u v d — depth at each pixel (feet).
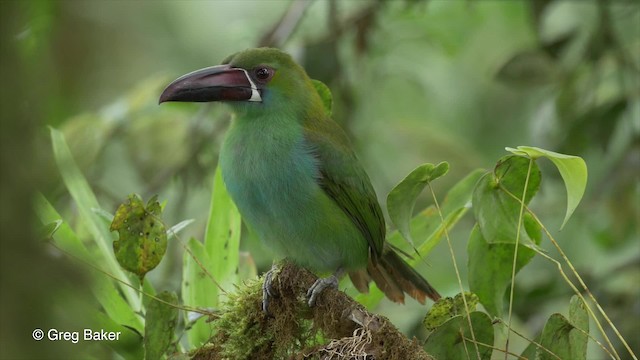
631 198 42.34
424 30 49.90
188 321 28.35
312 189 30.83
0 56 14.05
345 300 24.54
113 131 43.98
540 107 43.80
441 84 55.57
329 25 45.24
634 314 39.99
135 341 25.66
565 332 23.97
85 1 20.02
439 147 48.06
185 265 29.09
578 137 42.22
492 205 24.86
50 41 19.47
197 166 45.21
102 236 28.53
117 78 28.43
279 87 31.78
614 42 43.52
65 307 15.64
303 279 25.08
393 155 49.37
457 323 24.00
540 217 44.11
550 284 41.45
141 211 24.72
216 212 29.91
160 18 49.24
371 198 31.78
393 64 50.14
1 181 13.66
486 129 55.47
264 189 30.83
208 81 31.60
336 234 31.19
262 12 54.85
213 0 53.83
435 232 28.32
